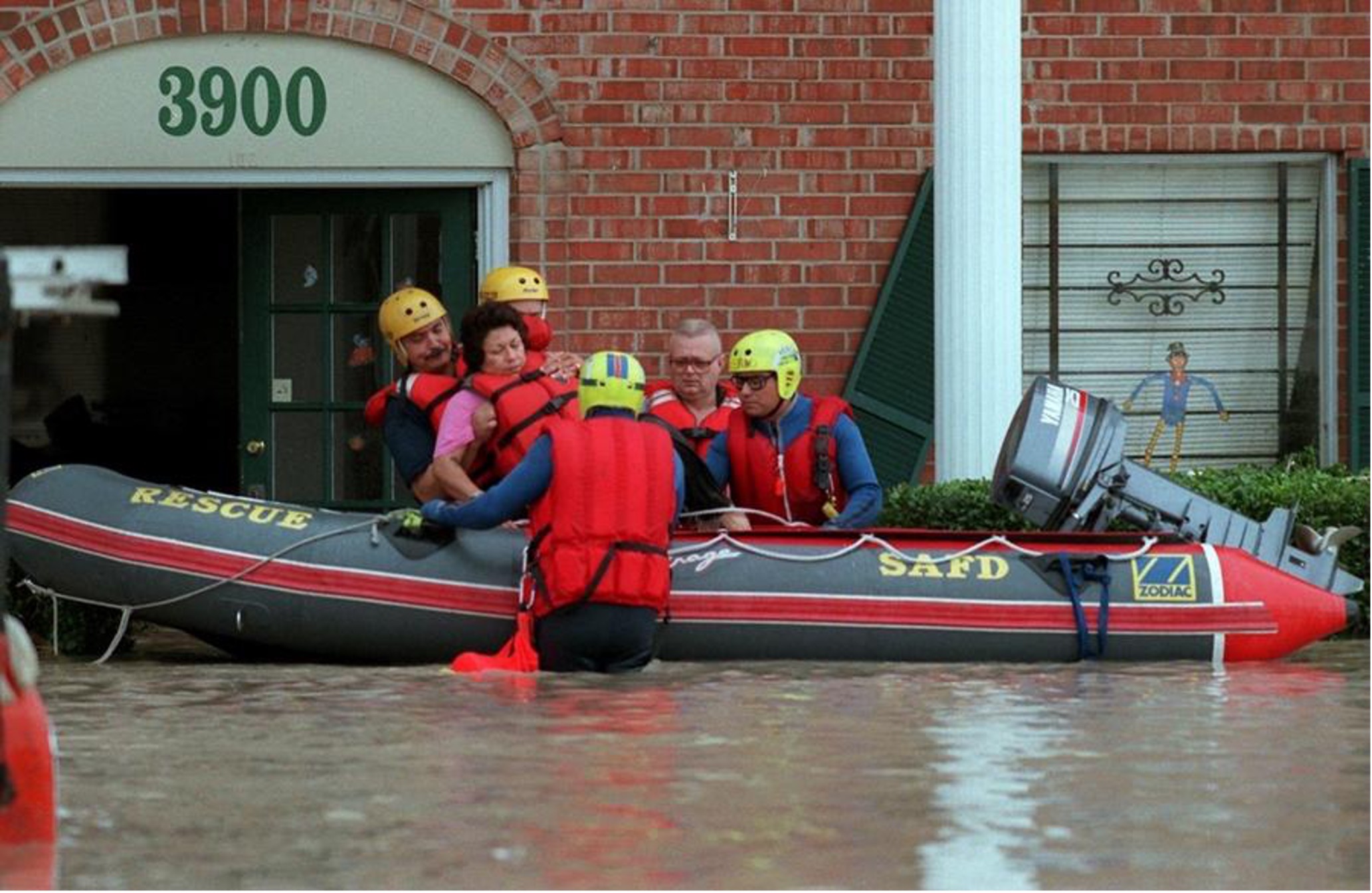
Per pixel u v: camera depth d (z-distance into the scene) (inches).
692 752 870.4
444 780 808.3
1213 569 1190.3
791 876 657.0
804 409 1239.5
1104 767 839.1
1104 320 1638.8
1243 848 696.4
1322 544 1240.2
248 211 1593.3
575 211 1581.0
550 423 1136.8
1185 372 1642.5
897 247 1594.5
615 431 1133.1
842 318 1599.4
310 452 1601.9
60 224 1825.8
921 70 1599.4
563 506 1125.1
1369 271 1626.5
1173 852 690.8
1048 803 767.7
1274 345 1649.9
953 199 1414.9
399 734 919.0
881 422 1594.5
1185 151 1624.0
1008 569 1184.8
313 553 1173.7
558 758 855.1
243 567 1171.9
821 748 880.3
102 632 1259.2
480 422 1186.0
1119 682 1093.8
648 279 1585.9
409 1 1562.5
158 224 1843.0
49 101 1547.7
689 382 1261.1
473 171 1578.5
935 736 913.5
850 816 743.7
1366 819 742.5
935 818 741.9
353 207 1593.3
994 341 1408.7
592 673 1128.8
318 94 1563.7
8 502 1198.9
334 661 1204.5
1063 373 1635.1
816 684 1081.4
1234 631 1178.6
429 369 1251.8
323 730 933.2
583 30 1578.5
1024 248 1628.9
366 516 1198.9
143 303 1854.1
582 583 1115.3
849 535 1194.0
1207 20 1621.6
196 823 732.7
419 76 1571.1
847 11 1594.5
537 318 1293.1
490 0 1571.1
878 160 1598.2
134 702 1025.5
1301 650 1245.7
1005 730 931.3
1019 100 1418.6
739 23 1585.9
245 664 1198.3
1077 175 1633.9
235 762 848.3
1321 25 1627.7
